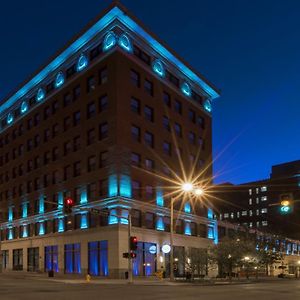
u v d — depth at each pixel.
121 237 53.31
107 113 57.53
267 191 149.88
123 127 56.66
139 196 57.94
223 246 55.97
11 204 77.50
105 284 39.03
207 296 24.56
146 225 58.66
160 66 65.94
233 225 84.31
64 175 64.12
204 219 71.69
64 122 65.75
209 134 77.06
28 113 75.44
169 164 65.06
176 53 67.94
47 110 70.50
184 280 46.88
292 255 117.19
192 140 72.19
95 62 60.72
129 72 59.31
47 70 69.81
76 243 59.47
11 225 76.62
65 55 65.88
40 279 49.00
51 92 69.44
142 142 59.78
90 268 56.28
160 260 59.31
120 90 57.09
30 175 72.75
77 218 60.56
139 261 55.78
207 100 78.06
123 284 39.38
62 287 33.22
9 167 79.75
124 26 59.34
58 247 63.03
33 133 73.38
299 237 138.62
